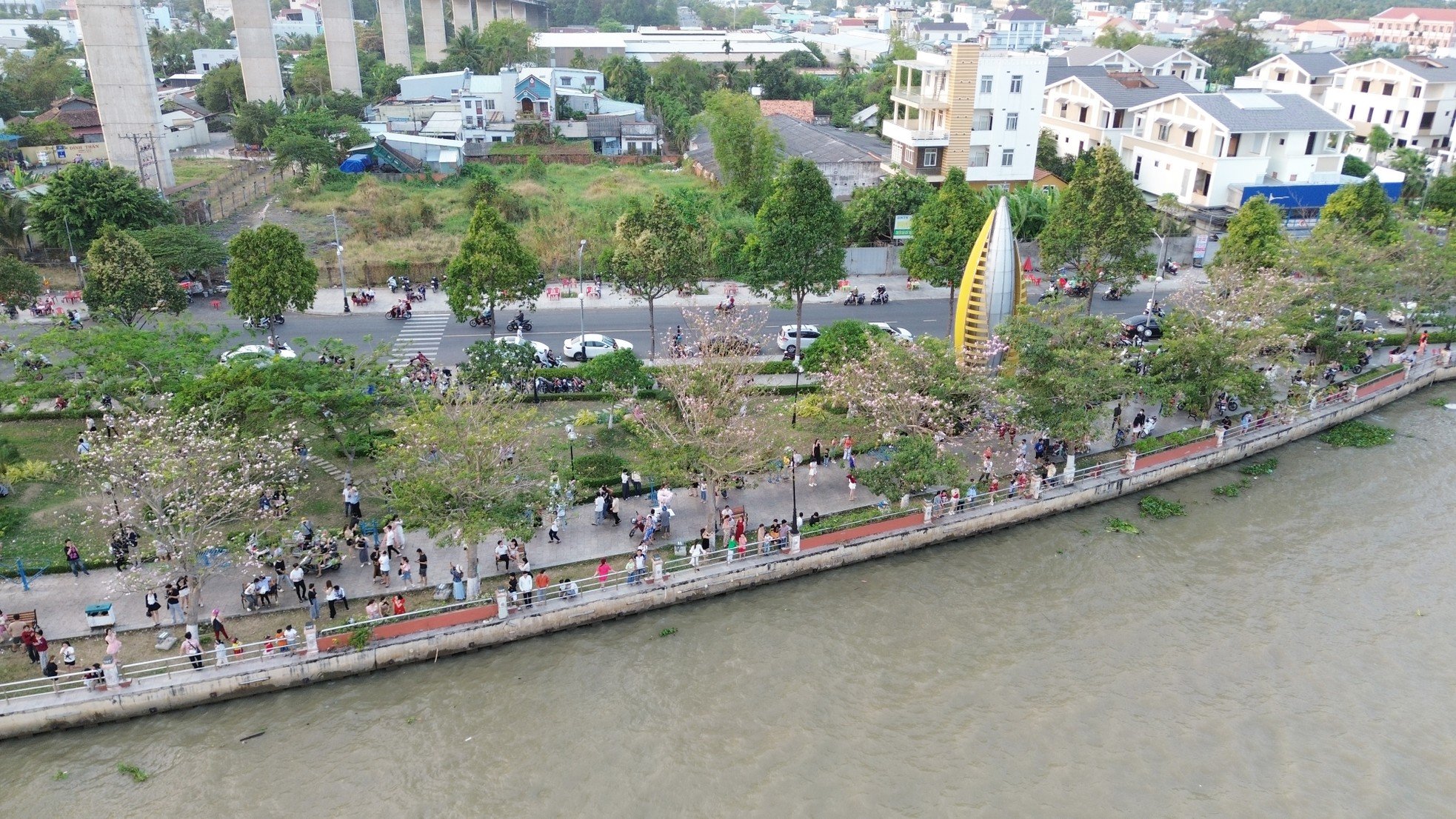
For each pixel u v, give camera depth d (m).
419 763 28.22
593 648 33.28
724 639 33.75
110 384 39.53
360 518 37.94
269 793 27.11
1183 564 38.12
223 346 53.91
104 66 78.44
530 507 33.81
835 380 42.03
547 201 86.31
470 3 192.88
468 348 46.50
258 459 35.25
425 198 88.50
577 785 27.41
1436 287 53.50
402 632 31.95
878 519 38.34
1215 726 29.72
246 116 104.56
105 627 31.88
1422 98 96.31
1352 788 27.42
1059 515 41.84
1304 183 79.12
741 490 41.53
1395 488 43.72
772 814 26.42
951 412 40.81
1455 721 29.88
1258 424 48.03
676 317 61.97
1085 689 31.30
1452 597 35.75
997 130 80.75
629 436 45.25
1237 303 46.88
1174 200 78.94
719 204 82.75
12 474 37.97
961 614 35.16
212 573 34.41
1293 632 33.97
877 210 72.81
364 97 135.38
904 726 29.69
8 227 67.12
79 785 27.30
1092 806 26.78
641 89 135.88
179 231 63.47
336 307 62.72
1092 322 43.09
